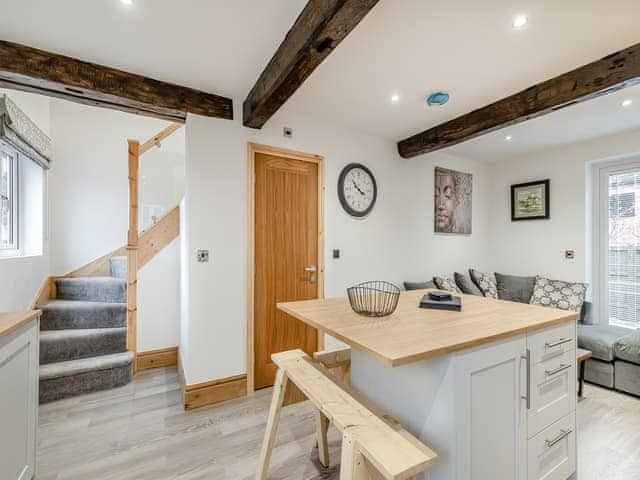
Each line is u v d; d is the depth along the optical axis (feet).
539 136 11.12
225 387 8.08
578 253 11.96
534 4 4.89
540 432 4.45
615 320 11.30
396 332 3.82
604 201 11.60
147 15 5.15
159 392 8.38
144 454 5.92
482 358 3.72
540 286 12.02
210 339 7.98
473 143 11.98
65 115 11.80
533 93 7.54
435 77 7.16
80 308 9.49
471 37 5.71
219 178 8.14
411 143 11.09
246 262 8.49
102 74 6.68
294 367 5.01
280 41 5.90
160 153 15.85
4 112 7.49
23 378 4.70
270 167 8.98
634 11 5.02
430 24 5.35
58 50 6.10
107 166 12.58
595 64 6.46
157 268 9.97
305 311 4.98
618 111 9.00
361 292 5.42
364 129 10.48
